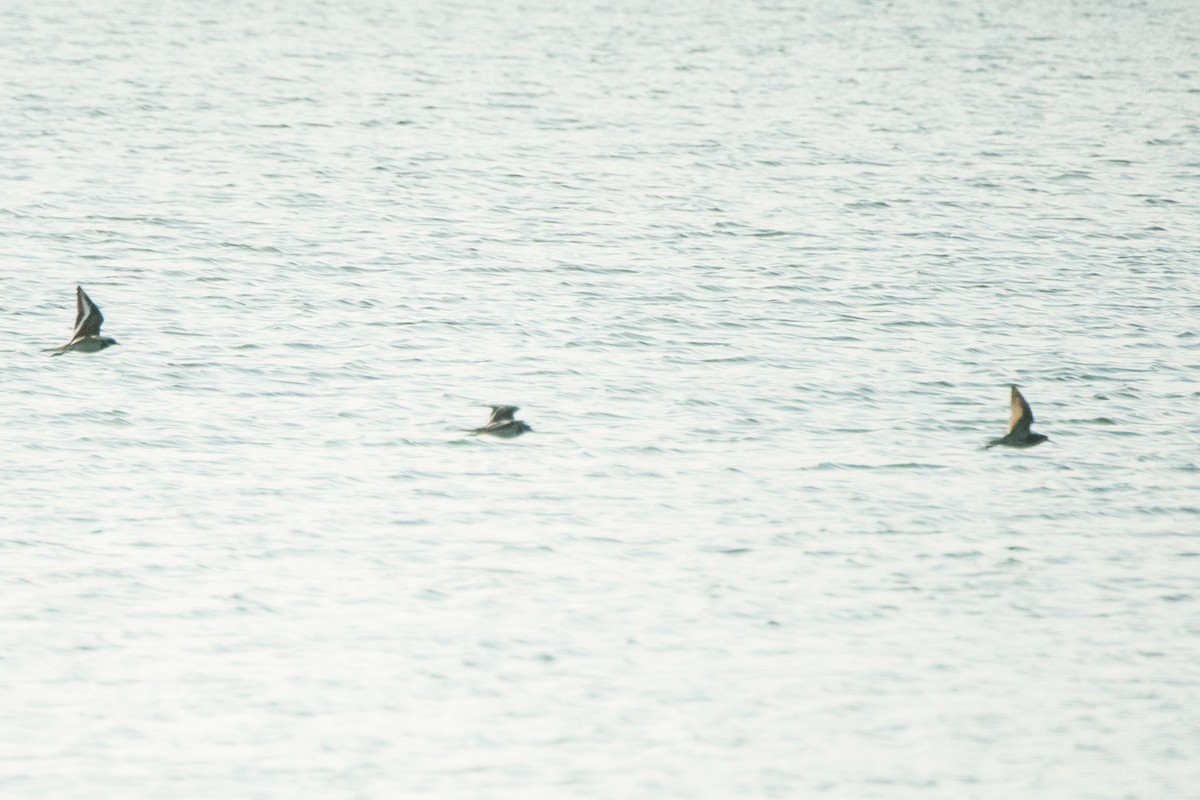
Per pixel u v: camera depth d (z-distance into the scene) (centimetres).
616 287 12531
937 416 10269
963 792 6750
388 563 8356
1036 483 9388
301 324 11544
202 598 7988
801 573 8356
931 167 16812
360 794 6700
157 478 9150
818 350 11312
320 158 16462
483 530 8700
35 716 7100
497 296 12250
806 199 15325
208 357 10881
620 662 7581
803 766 6906
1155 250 13900
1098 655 7719
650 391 10525
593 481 9275
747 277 12875
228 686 7350
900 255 13575
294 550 8444
